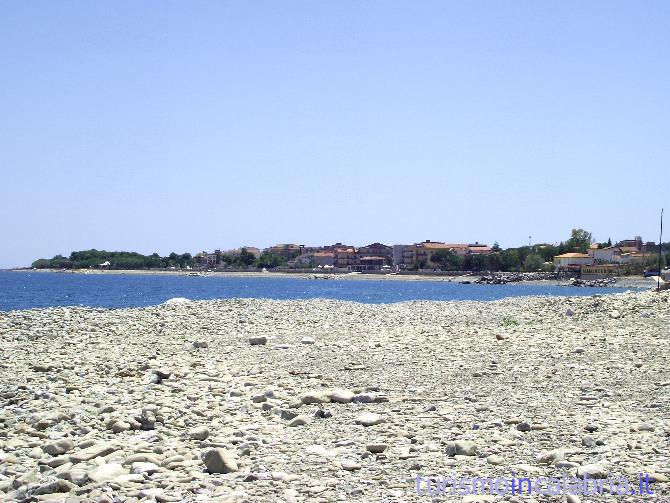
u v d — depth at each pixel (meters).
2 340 25.55
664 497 8.00
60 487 8.40
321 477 8.95
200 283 181.62
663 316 27.94
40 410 13.28
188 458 9.98
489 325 30.62
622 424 11.68
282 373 18.08
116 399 14.34
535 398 14.20
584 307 34.06
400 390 15.38
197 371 18.23
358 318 36.47
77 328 29.73
